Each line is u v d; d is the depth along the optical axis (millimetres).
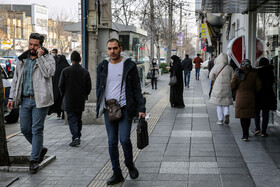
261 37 11414
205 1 9375
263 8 10062
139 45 19031
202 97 16172
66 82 7625
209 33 29672
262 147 7195
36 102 5758
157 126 9586
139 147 5188
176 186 5184
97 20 10430
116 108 5133
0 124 6062
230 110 12133
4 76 11281
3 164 6105
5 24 86062
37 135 5875
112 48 5152
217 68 9531
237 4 9422
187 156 6672
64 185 5336
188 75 21188
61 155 6918
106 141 7988
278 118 10281
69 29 14016
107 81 5250
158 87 21531
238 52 11766
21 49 86812
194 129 9109
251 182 5293
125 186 5230
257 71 7793
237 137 8094
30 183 5438
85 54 10578
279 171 5707
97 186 5281
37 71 5801
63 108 7648
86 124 9914
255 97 7828
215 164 6160
